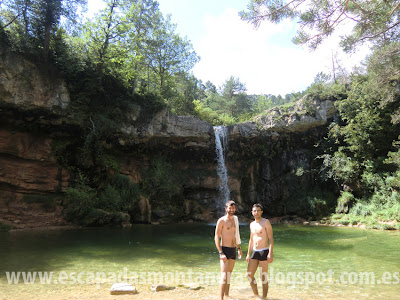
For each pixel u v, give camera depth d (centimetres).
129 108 2308
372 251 1060
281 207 2586
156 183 2356
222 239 552
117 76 2377
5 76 1661
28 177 1773
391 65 1300
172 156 2630
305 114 2648
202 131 2625
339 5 839
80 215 1748
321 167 2470
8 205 1658
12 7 1862
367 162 2205
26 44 1748
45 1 1852
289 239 1385
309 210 2361
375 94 1655
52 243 1151
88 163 2009
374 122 2247
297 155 2689
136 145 2381
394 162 2011
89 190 1905
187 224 2192
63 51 1967
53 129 1925
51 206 1766
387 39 1077
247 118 3756
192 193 2634
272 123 2686
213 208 2622
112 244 1168
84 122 2020
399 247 1139
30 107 1769
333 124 2577
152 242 1250
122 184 2114
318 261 891
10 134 1773
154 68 3475
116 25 2261
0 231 1457
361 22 903
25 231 1487
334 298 536
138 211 2094
